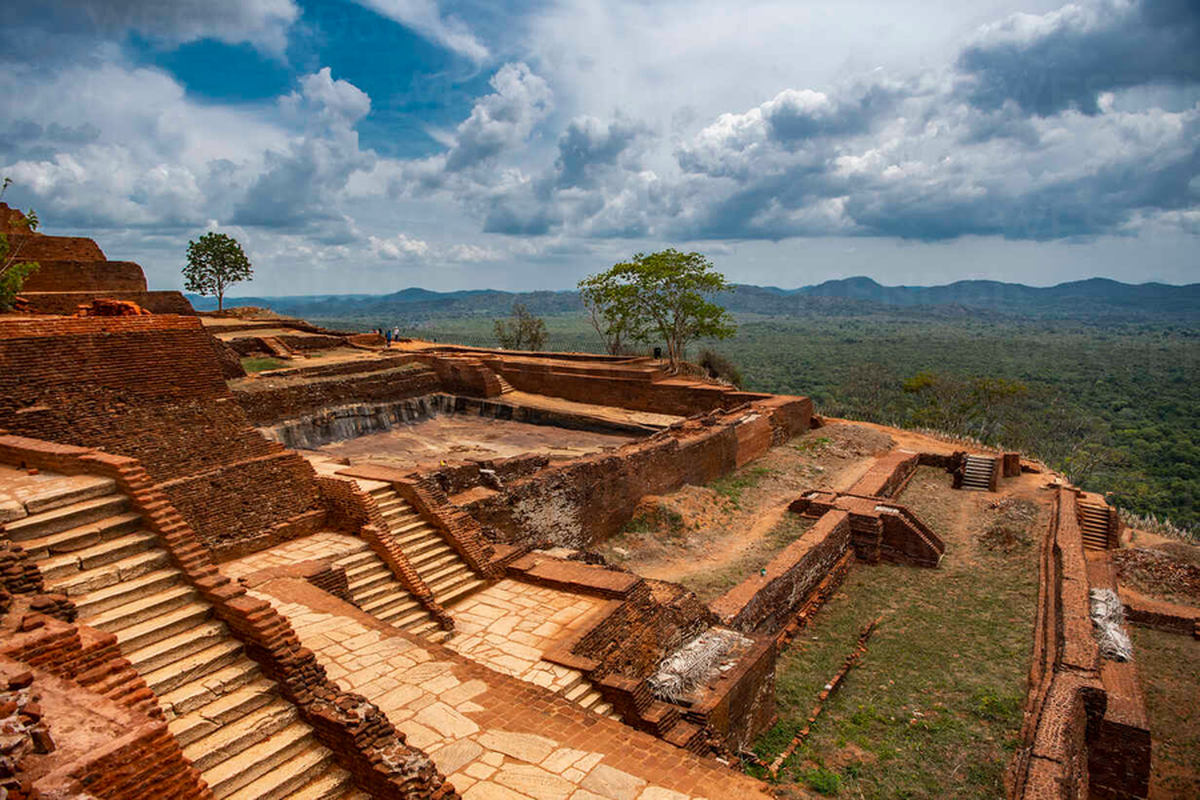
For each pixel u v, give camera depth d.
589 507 21.75
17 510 8.95
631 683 11.72
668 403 35.38
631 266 43.50
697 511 24.77
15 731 5.39
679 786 8.59
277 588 12.33
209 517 13.49
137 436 13.30
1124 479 55.06
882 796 12.26
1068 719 12.93
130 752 5.93
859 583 22.03
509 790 8.33
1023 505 27.77
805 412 37.56
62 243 27.69
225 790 7.56
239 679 8.66
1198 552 24.02
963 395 59.94
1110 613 18.23
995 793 12.25
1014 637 17.88
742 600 16.59
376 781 7.92
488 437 28.92
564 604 14.07
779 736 14.10
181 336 14.52
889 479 28.77
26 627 6.94
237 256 48.03
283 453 15.36
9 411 11.80
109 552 9.22
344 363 31.34
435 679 10.36
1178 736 15.41
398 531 15.13
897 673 16.44
